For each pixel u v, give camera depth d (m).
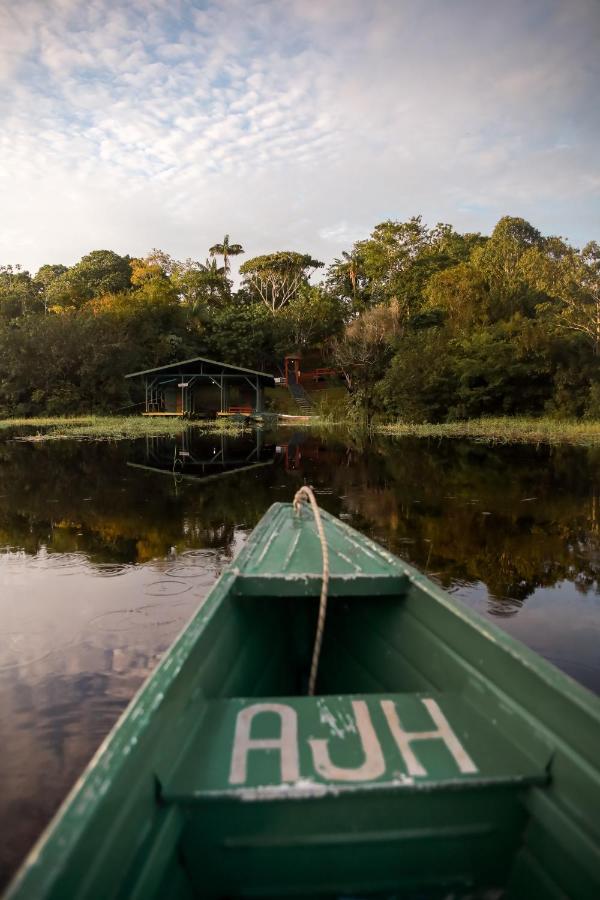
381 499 8.64
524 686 1.92
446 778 1.72
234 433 24.55
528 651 2.01
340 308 50.12
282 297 58.06
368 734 1.96
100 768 1.39
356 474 11.44
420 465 12.80
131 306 40.00
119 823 1.36
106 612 4.22
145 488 9.79
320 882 1.69
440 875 1.72
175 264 56.34
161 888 1.50
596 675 3.30
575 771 1.64
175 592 4.63
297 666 3.29
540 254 33.72
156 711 1.65
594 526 6.85
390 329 33.72
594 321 24.80
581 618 4.12
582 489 9.45
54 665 3.44
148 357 38.84
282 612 3.24
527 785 1.74
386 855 1.71
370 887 1.71
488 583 4.86
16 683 3.23
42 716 2.91
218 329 43.72
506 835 1.75
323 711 2.10
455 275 35.41
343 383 44.75
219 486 9.98
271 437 22.16
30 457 14.69
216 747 1.86
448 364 27.08
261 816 1.67
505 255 37.69
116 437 21.72
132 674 3.33
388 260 49.12
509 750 1.88
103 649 3.65
